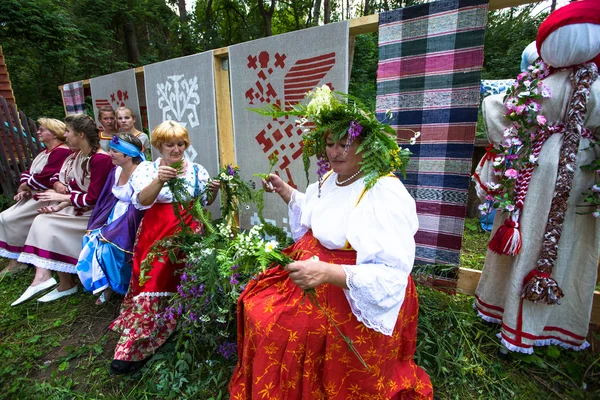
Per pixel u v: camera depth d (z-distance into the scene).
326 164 1.56
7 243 3.16
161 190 2.17
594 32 1.51
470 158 2.08
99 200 2.66
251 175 3.09
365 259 1.25
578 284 1.84
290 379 1.34
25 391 1.84
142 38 15.08
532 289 1.74
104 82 4.36
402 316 1.43
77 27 10.64
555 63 1.67
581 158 1.70
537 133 1.75
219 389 1.81
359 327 1.31
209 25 12.53
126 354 1.95
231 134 3.31
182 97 3.44
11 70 9.77
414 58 2.16
